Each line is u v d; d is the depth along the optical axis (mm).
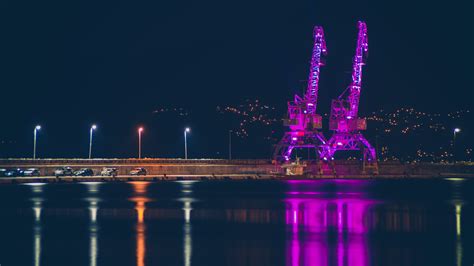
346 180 186500
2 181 136375
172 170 173875
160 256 55125
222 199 105062
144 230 68750
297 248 58625
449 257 54969
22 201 98188
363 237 64688
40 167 158125
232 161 184250
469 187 147750
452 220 77375
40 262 52906
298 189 135875
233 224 73438
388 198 110000
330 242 61750
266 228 70562
